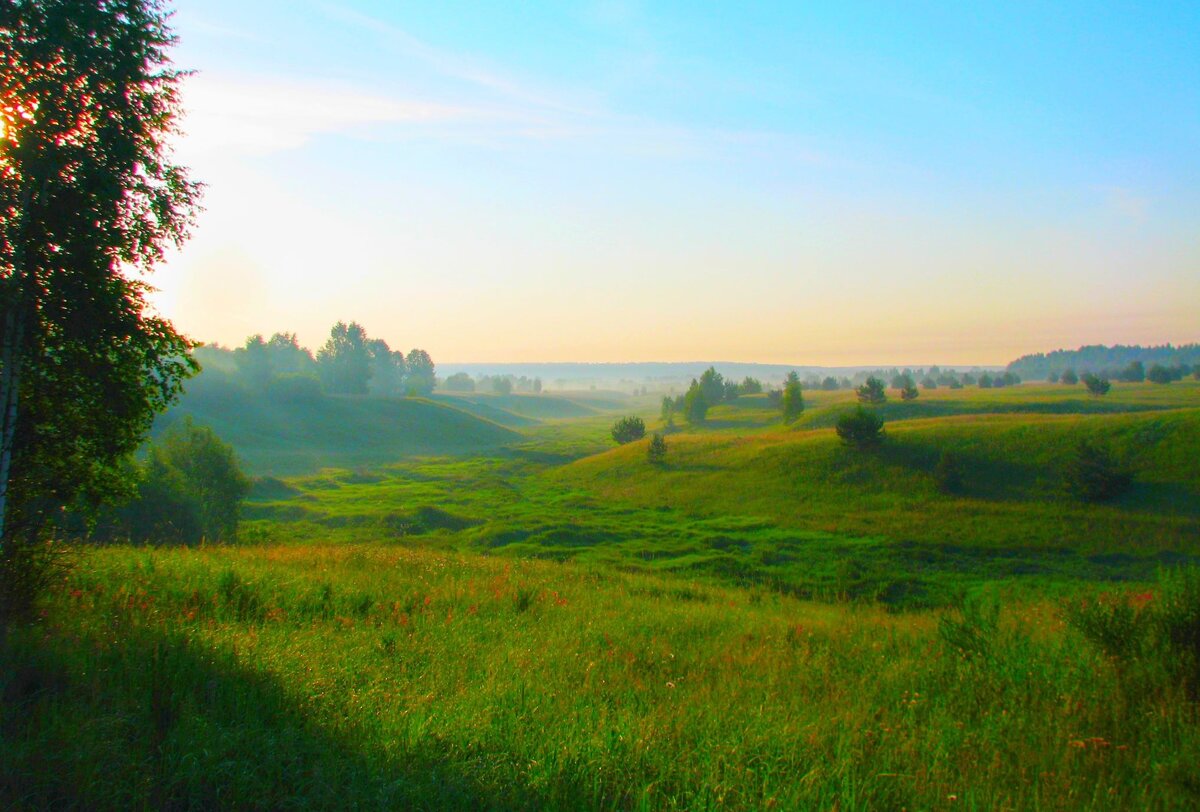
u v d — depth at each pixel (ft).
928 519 152.66
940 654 27.37
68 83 26.91
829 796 14.76
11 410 25.53
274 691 19.48
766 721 18.99
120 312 28.17
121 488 32.07
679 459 248.73
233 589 34.88
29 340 26.94
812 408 414.41
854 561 121.39
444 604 39.34
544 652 27.61
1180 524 136.77
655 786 15.35
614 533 151.53
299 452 355.36
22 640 20.95
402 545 144.25
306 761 15.72
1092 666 23.24
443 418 495.00
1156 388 446.60
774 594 73.51
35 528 27.25
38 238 25.88
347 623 31.65
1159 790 15.75
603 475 252.21
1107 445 181.78
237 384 449.06
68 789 13.80
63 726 15.53
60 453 28.89
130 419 30.12
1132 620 24.21
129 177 28.66
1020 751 17.69
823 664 26.73
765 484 198.49
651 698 21.85
